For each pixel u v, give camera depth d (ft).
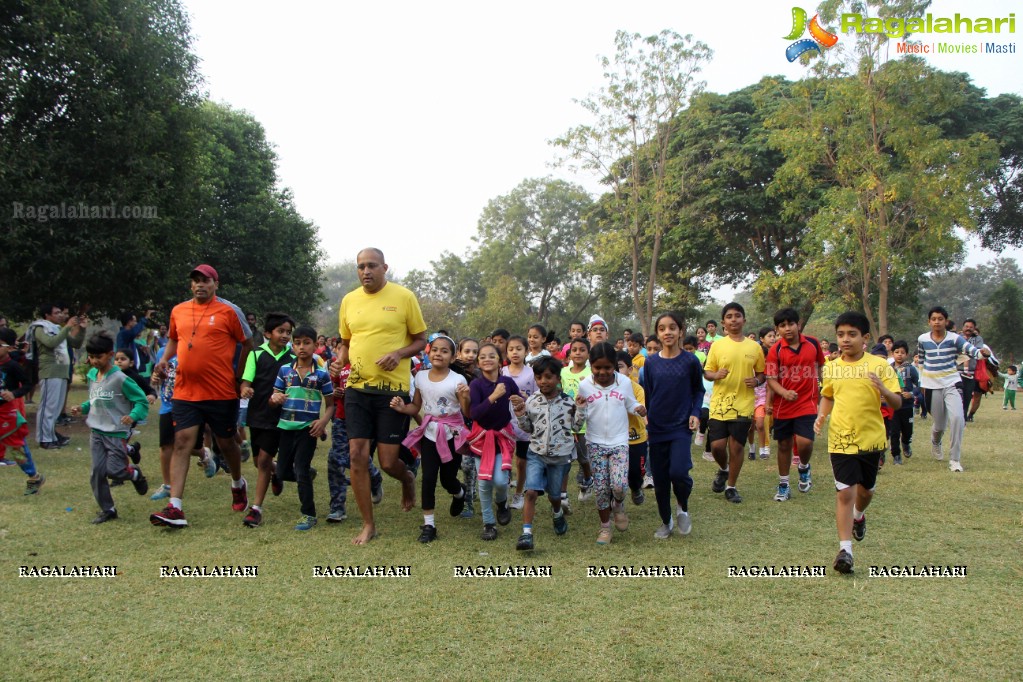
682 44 84.53
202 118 50.78
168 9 47.21
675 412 19.44
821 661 11.87
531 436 18.84
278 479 23.79
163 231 45.16
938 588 15.33
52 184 38.50
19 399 23.52
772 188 75.46
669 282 108.06
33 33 37.60
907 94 64.39
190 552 17.81
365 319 19.30
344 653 12.18
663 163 89.97
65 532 19.45
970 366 45.55
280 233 93.15
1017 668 11.60
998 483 26.40
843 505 16.78
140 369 42.63
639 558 17.57
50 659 11.88
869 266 67.92
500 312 141.38
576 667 11.68
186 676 11.35
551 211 169.68
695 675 11.39
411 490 22.56
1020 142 95.04
